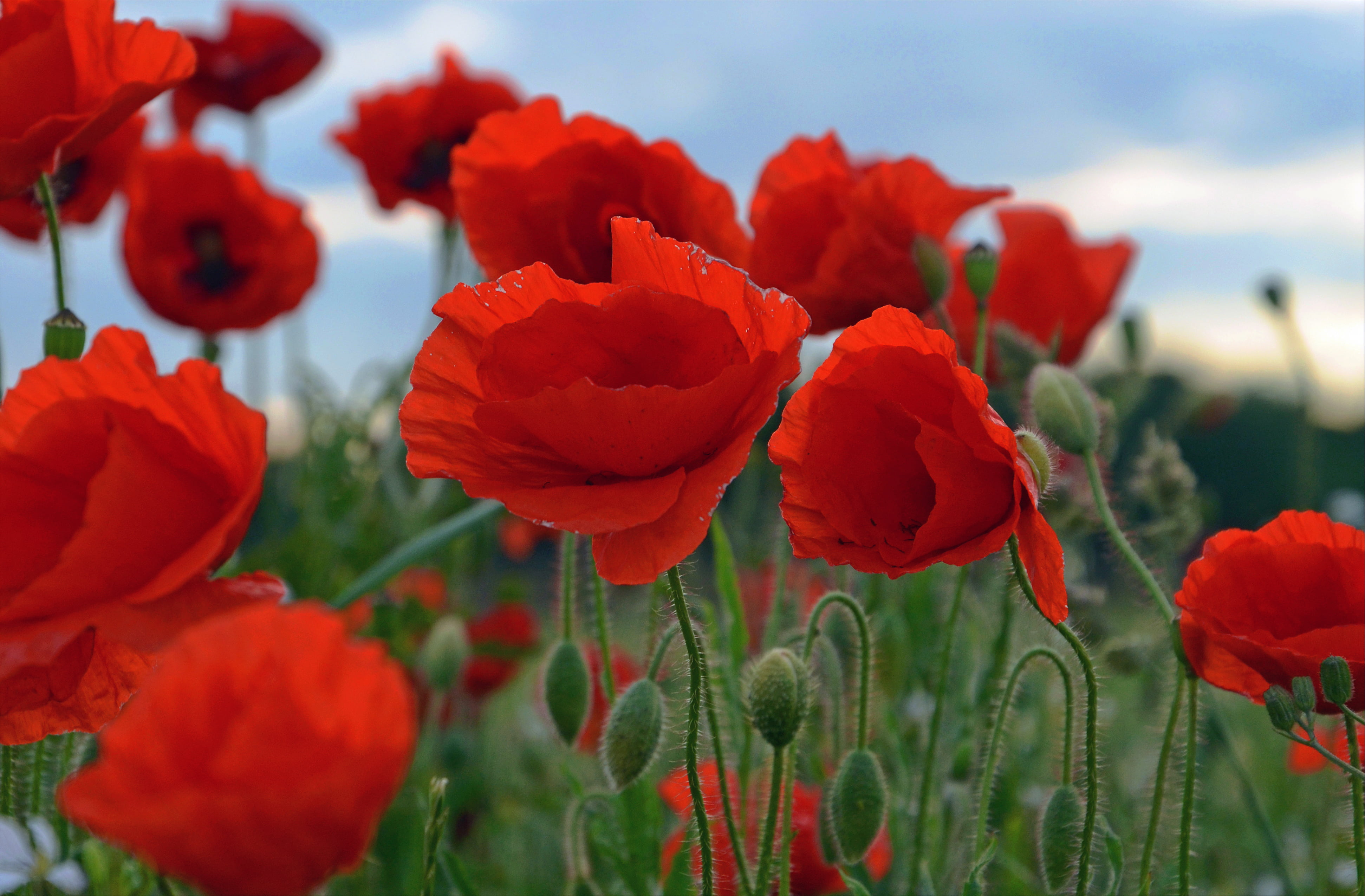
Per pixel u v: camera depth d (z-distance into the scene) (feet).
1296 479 4.93
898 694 2.50
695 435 1.88
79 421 1.89
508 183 2.30
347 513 3.22
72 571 1.84
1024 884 2.32
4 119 2.12
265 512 3.31
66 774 2.15
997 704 2.26
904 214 2.33
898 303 2.33
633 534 1.88
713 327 1.90
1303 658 1.98
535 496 1.88
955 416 1.91
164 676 1.56
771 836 2.03
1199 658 2.04
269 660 1.61
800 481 1.96
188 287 3.18
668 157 2.29
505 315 1.94
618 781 2.13
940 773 2.33
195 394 1.86
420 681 2.94
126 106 2.13
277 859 1.53
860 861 2.12
